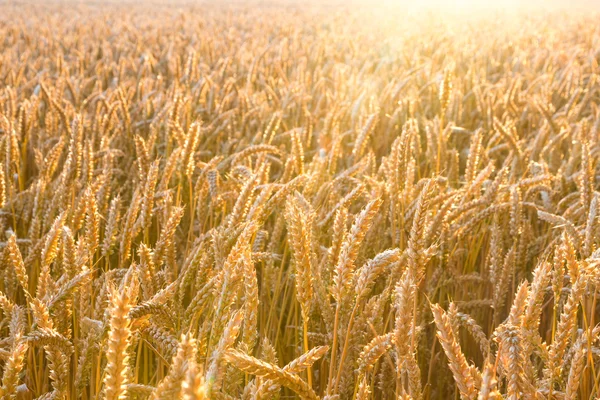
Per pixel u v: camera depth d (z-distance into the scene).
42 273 0.83
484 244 1.37
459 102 2.30
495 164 2.06
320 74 3.28
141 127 2.03
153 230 1.36
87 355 0.76
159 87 2.80
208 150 1.91
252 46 5.44
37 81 2.77
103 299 0.82
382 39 6.67
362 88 2.42
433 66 3.36
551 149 1.66
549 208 1.25
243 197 0.93
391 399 0.96
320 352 0.64
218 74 3.26
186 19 9.70
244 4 19.98
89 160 1.28
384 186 1.13
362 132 1.49
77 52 4.25
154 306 0.71
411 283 0.69
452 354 0.59
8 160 1.33
